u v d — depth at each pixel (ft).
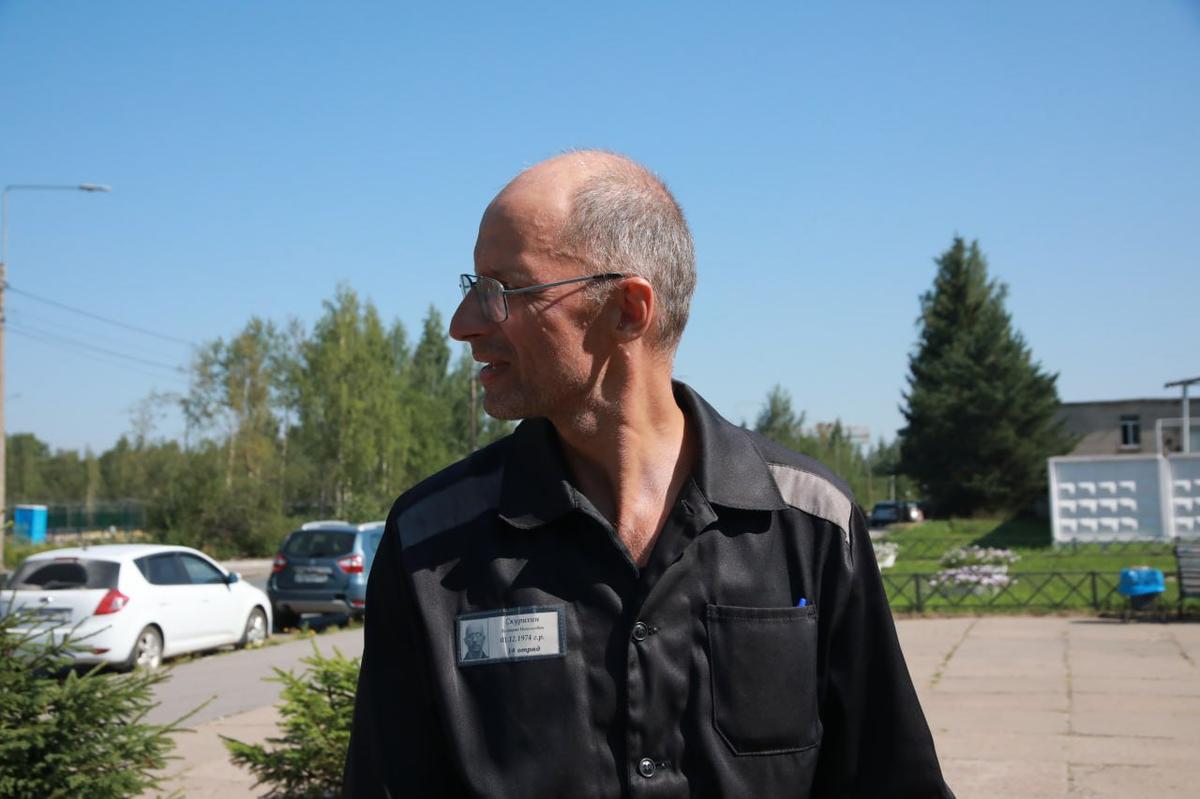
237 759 18.76
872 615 5.57
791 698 5.26
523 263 5.40
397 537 5.53
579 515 5.29
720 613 5.25
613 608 5.18
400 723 5.39
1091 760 22.30
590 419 5.48
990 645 38.27
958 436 168.35
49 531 156.87
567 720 5.05
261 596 49.49
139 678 17.62
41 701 15.92
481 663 5.17
